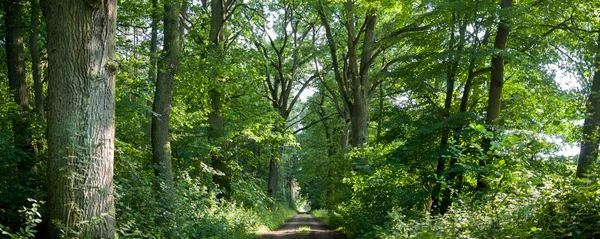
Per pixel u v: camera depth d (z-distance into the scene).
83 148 6.12
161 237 8.31
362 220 14.07
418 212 12.64
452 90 15.68
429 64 14.38
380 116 17.20
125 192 8.13
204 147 16.81
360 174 16.45
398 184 14.80
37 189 8.46
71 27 6.28
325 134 40.16
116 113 12.31
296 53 23.95
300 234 17.59
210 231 10.89
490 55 12.60
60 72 6.27
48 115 6.35
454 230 6.87
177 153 17.09
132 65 12.27
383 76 15.44
